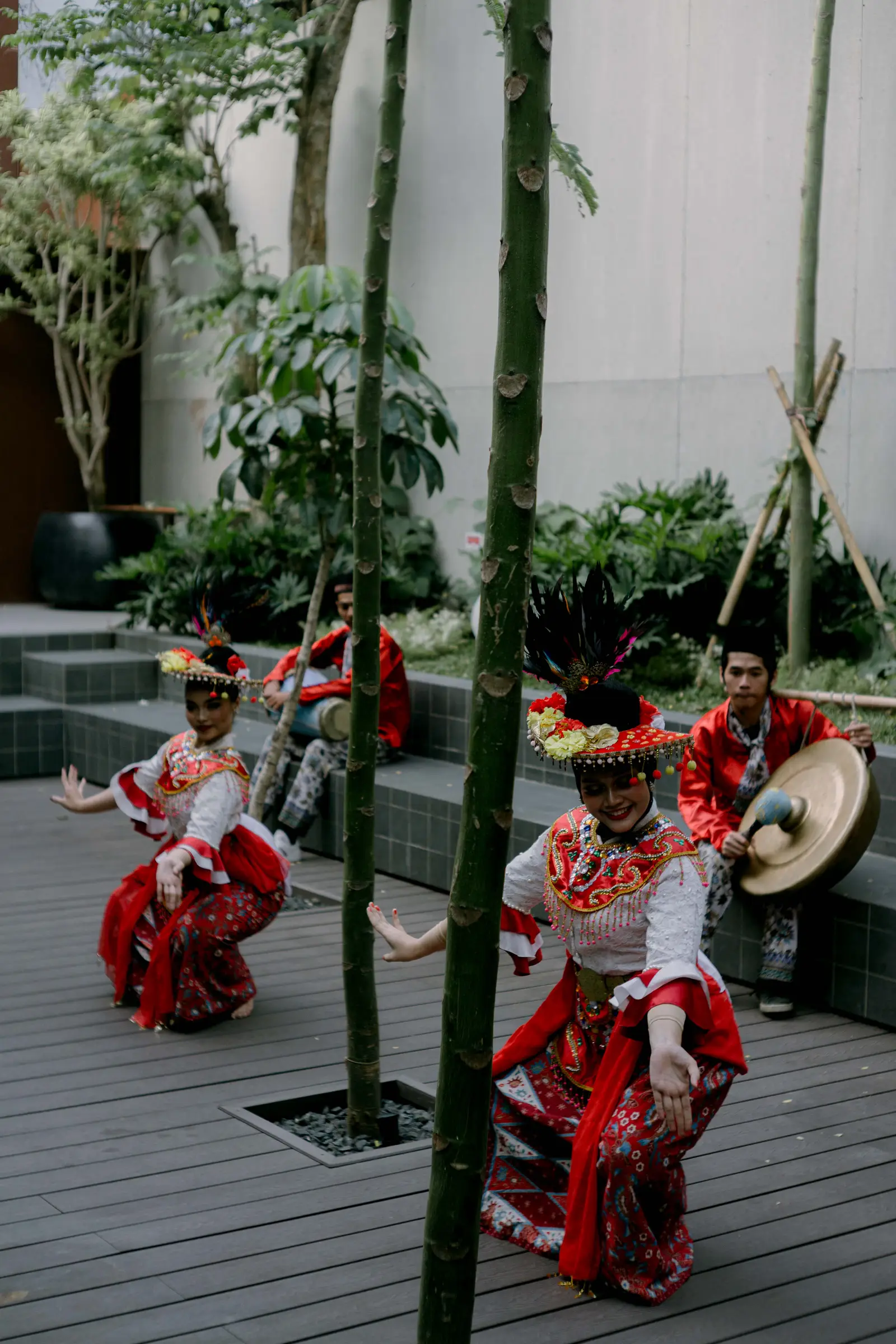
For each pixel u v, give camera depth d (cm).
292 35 1018
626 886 280
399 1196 321
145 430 1262
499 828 183
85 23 989
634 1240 273
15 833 705
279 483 614
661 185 806
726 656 462
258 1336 260
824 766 455
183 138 1073
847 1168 338
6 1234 300
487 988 185
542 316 178
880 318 702
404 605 925
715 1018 283
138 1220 307
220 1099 379
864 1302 276
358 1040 354
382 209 327
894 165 692
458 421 937
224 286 1025
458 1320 188
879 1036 434
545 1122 296
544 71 175
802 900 455
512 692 181
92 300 1220
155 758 443
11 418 1225
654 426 816
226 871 434
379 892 605
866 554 710
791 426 692
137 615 962
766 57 749
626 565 699
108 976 462
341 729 641
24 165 1107
